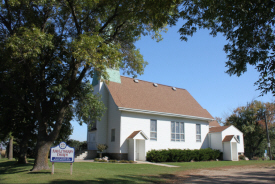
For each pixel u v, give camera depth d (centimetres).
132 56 1656
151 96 2994
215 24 1251
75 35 1598
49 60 1588
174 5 1195
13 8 1458
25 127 1989
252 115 4369
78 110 1889
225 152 3105
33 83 1488
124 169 1717
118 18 1504
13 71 1585
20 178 1204
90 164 1923
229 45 1221
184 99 3406
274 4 946
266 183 1216
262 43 1115
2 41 1401
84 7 1524
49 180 1137
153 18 1167
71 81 1523
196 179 1360
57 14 1611
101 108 2033
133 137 2394
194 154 2770
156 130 2727
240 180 1330
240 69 1180
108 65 1388
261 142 4459
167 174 1552
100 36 1466
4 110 1762
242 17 1036
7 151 3512
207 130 3284
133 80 3131
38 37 1230
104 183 1127
